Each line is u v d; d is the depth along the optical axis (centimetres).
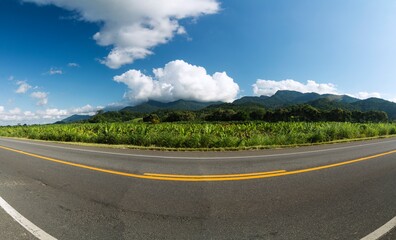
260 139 1540
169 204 446
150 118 9100
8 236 329
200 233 337
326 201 457
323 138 1786
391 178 630
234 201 459
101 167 783
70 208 429
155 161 898
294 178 627
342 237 323
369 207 427
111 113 13575
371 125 2919
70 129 2836
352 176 650
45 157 1037
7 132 4203
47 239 322
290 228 349
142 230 346
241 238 323
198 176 650
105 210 420
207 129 2295
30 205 445
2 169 779
